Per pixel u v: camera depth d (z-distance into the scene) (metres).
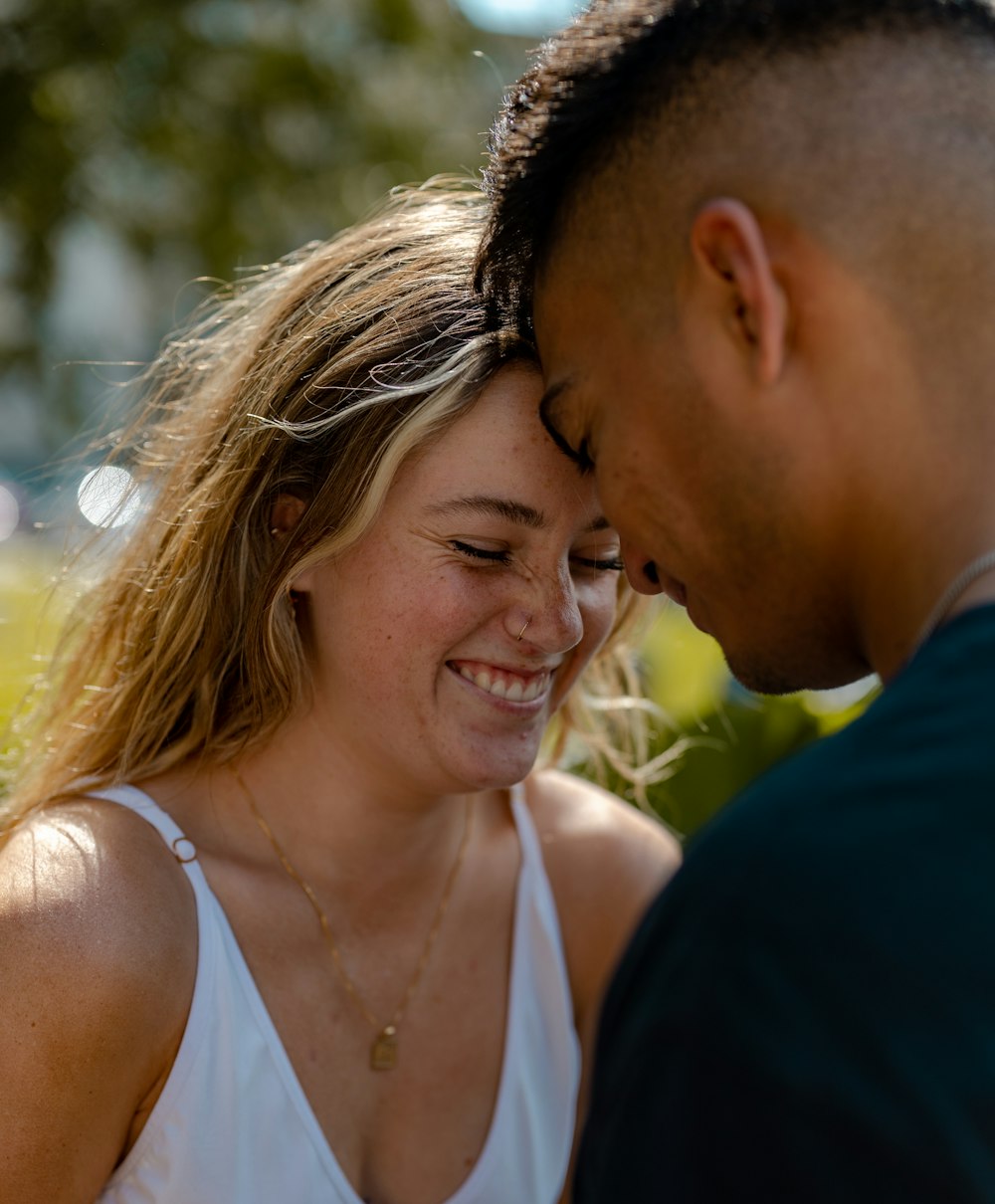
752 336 0.98
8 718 2.20
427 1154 1.68
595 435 1.14
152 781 1.69
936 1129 0.73
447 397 1.48
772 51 1.02
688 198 1.02
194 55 8.92
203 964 1.54
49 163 8.54
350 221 9.39
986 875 0.78
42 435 8.83
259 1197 1.53
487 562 1.54
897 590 0.97
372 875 1.69
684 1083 0.81
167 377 2.00
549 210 1.17
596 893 1.96
